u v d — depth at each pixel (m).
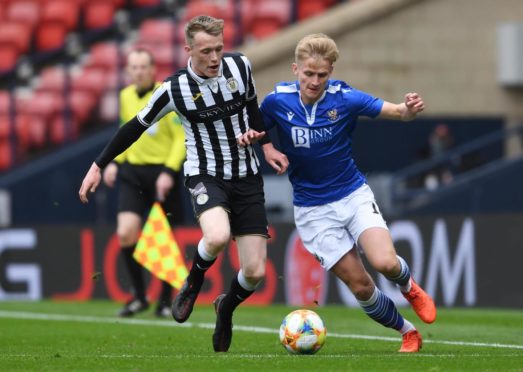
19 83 69.38
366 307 25.14
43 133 66.31
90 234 50.03
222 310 25.36
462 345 27.98
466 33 65.19
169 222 37.06
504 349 26.73
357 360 22.83
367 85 64.25
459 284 44.47
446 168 62.78
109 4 70.69
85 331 33.81
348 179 25.14
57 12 70.12
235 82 24.53
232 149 24.75
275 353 25.42
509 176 57.62
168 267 36.91
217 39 23.88
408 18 64.62
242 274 24.80
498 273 43.69
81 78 66.56
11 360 23.95
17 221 62.72
